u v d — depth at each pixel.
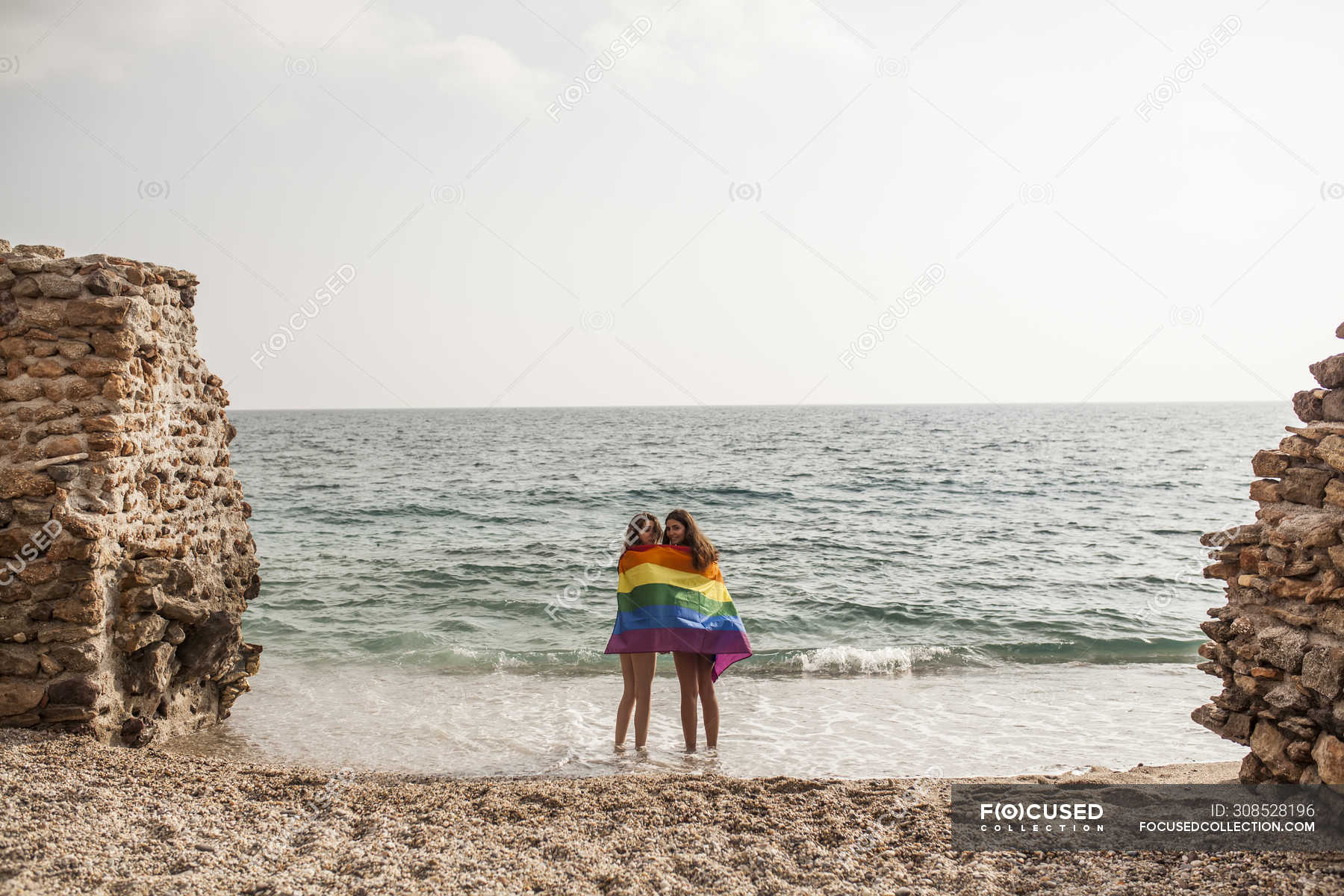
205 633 6.98
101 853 4.14
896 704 8.77
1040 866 4.27
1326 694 4.28
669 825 4.82
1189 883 3.93
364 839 4.56
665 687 9.48
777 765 6.76
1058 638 12.35
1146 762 6.83
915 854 4.45
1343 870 3.91
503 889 3.91
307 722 7.94
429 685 9.56
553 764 6.74
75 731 5.78
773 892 3.95
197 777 5.41
